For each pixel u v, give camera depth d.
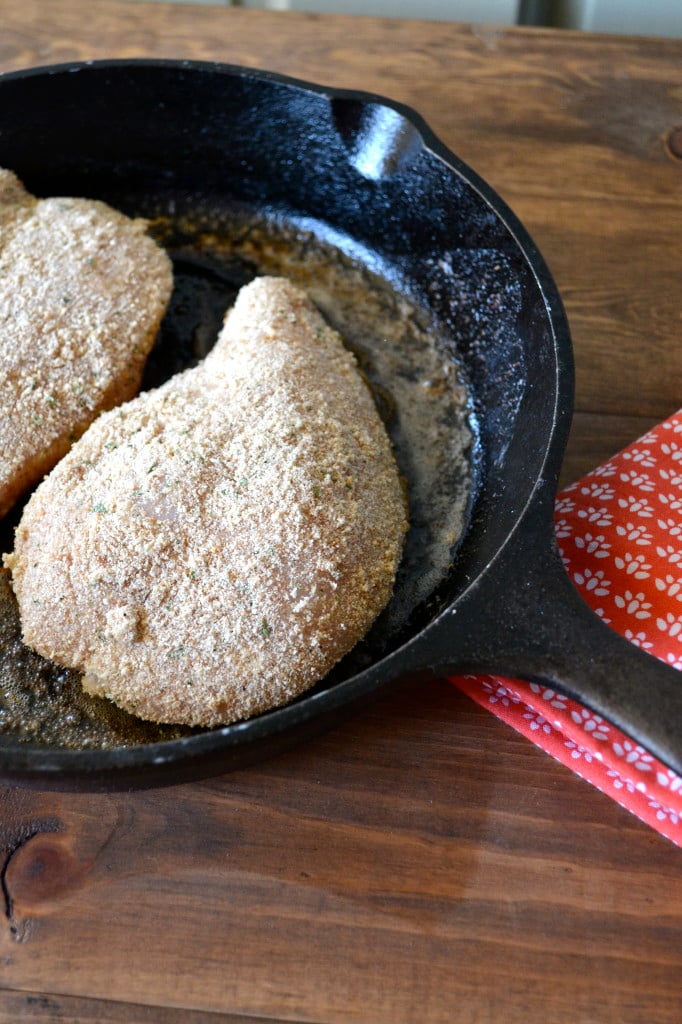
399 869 0.34
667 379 0.42
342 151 0.44
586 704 0.31
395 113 0.41
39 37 0.49
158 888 0.34
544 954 0.33
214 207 0.47
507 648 0.31
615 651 0.31
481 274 0.43
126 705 0.36
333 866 0.34
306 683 0.36
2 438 0.39
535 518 0.33
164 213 0.47
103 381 0.40
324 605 0.36
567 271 0.44
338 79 0.49
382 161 0.43
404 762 0.35
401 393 0.43
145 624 0.36
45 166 0.46
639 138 0.47
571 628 0.31
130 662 0.36
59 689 0.37
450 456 0.41
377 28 0.50
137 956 0.33
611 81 0.49
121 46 0.49
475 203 0.41
